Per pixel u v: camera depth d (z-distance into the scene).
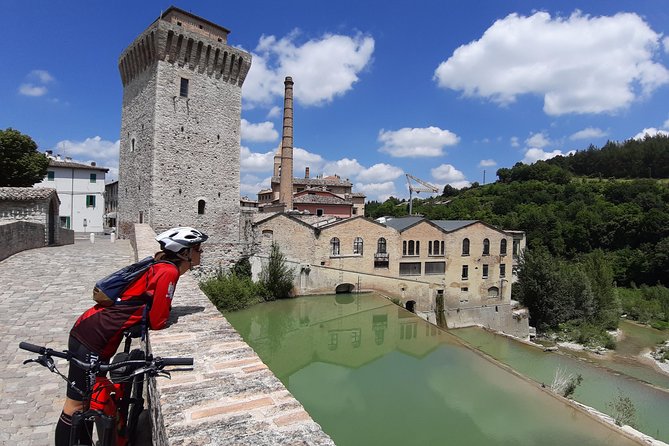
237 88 41.59
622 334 46.59
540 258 48.91
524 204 95.69
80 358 3.76
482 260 47.28
